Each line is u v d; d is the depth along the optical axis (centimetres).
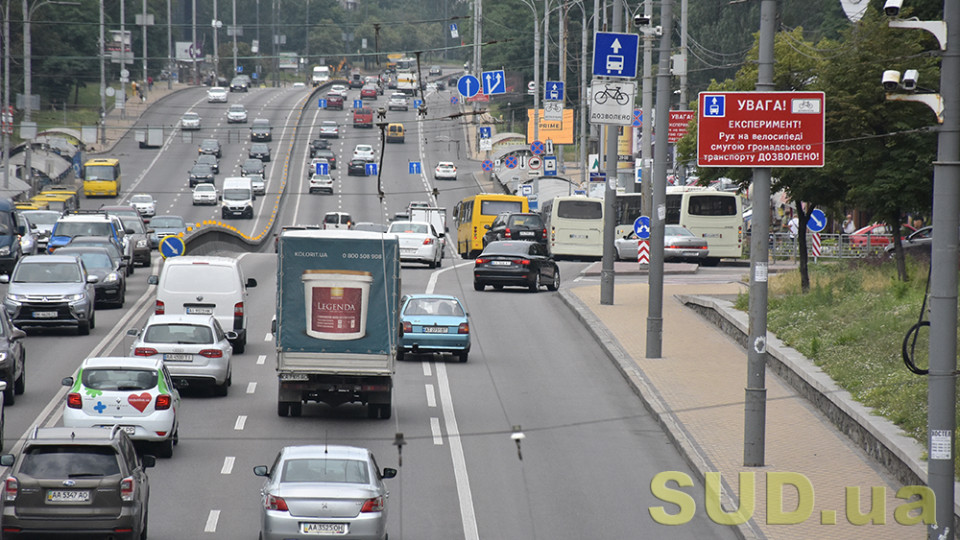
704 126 7450
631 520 6556
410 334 11050
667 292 15538
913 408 7681
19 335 9362
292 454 5691
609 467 7712
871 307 10744
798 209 13300
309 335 8650
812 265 16075
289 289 8656
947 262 5441
